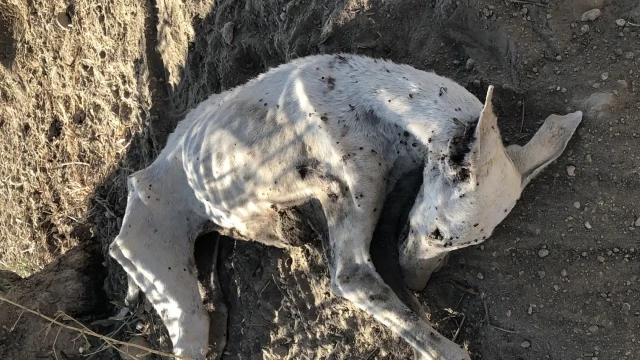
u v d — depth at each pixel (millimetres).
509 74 1116
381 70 1041
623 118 1020
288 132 1083
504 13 1117
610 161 1023
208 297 1484
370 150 1025
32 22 1998
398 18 1239
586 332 1042
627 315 1020
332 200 1068
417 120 962
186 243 1398
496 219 881
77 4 1882
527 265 1082
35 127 2035
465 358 993
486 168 824
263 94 1140
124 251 1387
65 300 1907
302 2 1361
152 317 1660
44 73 1996
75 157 1934
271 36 1430
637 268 1017
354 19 1263
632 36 1034
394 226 1088
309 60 1121
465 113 936
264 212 1198
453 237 900
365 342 1249
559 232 1057
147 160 1724
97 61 1860
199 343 1397
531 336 1083
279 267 1372
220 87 1544
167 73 1710
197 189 1261
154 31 1726
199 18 1599
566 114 1051
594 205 1033
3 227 2105
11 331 1905
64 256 1941
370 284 1041
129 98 1782
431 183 917
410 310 1031
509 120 1111
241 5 1501
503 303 1104
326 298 1292
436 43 1196
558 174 1055
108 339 1467
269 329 1410
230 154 1158
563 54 1075
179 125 1398
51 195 1986
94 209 1887
